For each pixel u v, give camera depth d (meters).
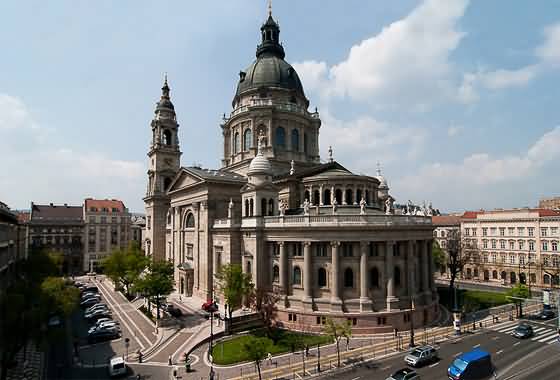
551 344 44.66
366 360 39.38
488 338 47.09
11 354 34.78
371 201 62.94
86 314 60.03
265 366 38.03
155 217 88.94
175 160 92.81
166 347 43.91
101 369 38.34
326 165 68.81
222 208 66.56
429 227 57.19
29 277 57.72
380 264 50.72
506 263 94.00
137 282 57.06
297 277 52.91
